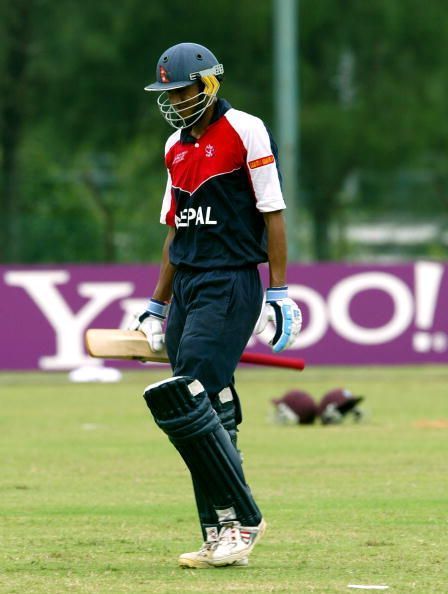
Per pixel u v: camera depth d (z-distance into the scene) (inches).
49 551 947.3
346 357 2659.9
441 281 2677.2
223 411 888.9
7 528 1047.0
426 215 5605.3
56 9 5265.8
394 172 5526.6
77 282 2623.0
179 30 5290.4
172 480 1318.9
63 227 4566.9
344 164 5344.5
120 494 1227.9
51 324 2625.5
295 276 2657.5
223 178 877.2
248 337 884.0
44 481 1312.7
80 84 5339.6
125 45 5344.5
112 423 1892.2
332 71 5383.9
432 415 1991.9
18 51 5098.4
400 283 2672.2
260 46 5206.7
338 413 1854.1
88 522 1075.9
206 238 880.3
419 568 877.2
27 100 5108.3
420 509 1133.1
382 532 1021.2
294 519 1083.3
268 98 5216.5
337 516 1098.7
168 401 845.2
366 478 1325.0
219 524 884.6
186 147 887.7
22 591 807.1
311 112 5216.5
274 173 877.2
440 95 5442.9
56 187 5388.8
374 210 5610.2
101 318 2628.0
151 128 5433.1
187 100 876.6
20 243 4549.7
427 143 5403.5
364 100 5354.3
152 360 922.7
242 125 876.6
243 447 1595.7
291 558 916.6
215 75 880.3
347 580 837.2
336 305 2664.9
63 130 5442.9
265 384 2635.3
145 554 936.3
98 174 5644.7
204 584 823.7
